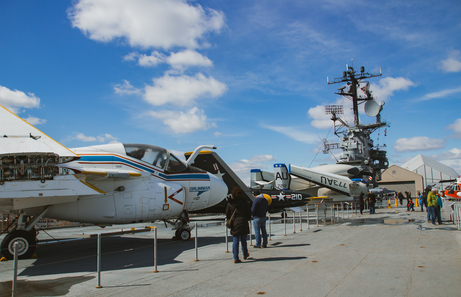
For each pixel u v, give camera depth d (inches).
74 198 298.4
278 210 756.0
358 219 634.8
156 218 350.6
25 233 286.4
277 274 206.8
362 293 163.6
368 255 260.2
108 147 340.5
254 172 1226.6
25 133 289.0
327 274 203.5
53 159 269.1
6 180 257.1
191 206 394.3
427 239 338.0
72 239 422.9
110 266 250.4
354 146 1485.0
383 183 2583.7
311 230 458.3
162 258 275.1
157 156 362.6
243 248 257.6
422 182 2465.6
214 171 628.7
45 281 205.8
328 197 1031.0
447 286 171.6
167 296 166.9
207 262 251.9
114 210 323.9
